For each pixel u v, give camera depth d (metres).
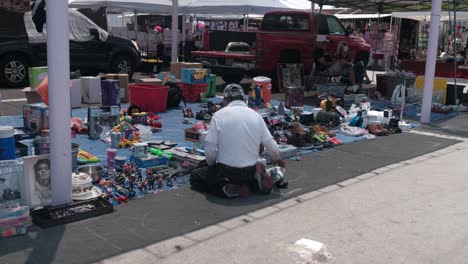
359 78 12.80
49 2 3.89
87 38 12.91
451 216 4.55
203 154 5.84
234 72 13.20
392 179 5.71
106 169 5.36
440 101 11.36
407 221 4.40
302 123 8.43
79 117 8.46
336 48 13.62
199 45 19.66
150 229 4.01
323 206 4.72
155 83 9.91
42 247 3.60
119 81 10.25
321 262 3.57
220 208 4.55
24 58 11.93
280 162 5.19
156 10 16.00
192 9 16.19
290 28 13.57
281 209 4.60
